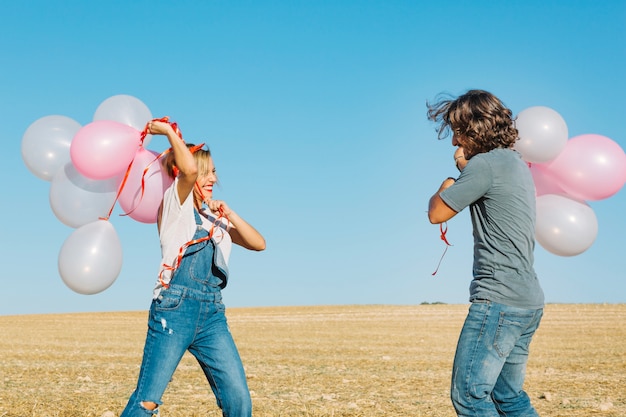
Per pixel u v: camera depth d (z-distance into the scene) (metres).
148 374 3.72
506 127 3.72
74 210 4.37
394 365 12.37
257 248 4.20
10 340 20.45
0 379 10.08
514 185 3.57
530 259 3.60
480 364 3.52
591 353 14.30
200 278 3.83
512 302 3.50
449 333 22.34
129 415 3.66
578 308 35.09
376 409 7.14
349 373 11.02
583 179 4.51
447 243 4.16
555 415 6.71
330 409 7.11
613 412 6.89
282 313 39.56
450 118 3.81
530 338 3.70
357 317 33.31
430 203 3.74
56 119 4.59
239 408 3.87
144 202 4.24
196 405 7.43
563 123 4.52
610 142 4.62
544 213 4.55
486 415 3.51
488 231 3.60
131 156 4.21
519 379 3.79
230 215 4.08
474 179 3.56
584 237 4.48
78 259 4.19
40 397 8.05
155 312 3.79
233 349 3.89
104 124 4.20
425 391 8.74
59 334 23.73
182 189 3.81
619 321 25.72
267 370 11.53
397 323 28.16
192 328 3.79
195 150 4.08
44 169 4.45
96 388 9.03
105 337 22.02
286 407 7.29
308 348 16.58
